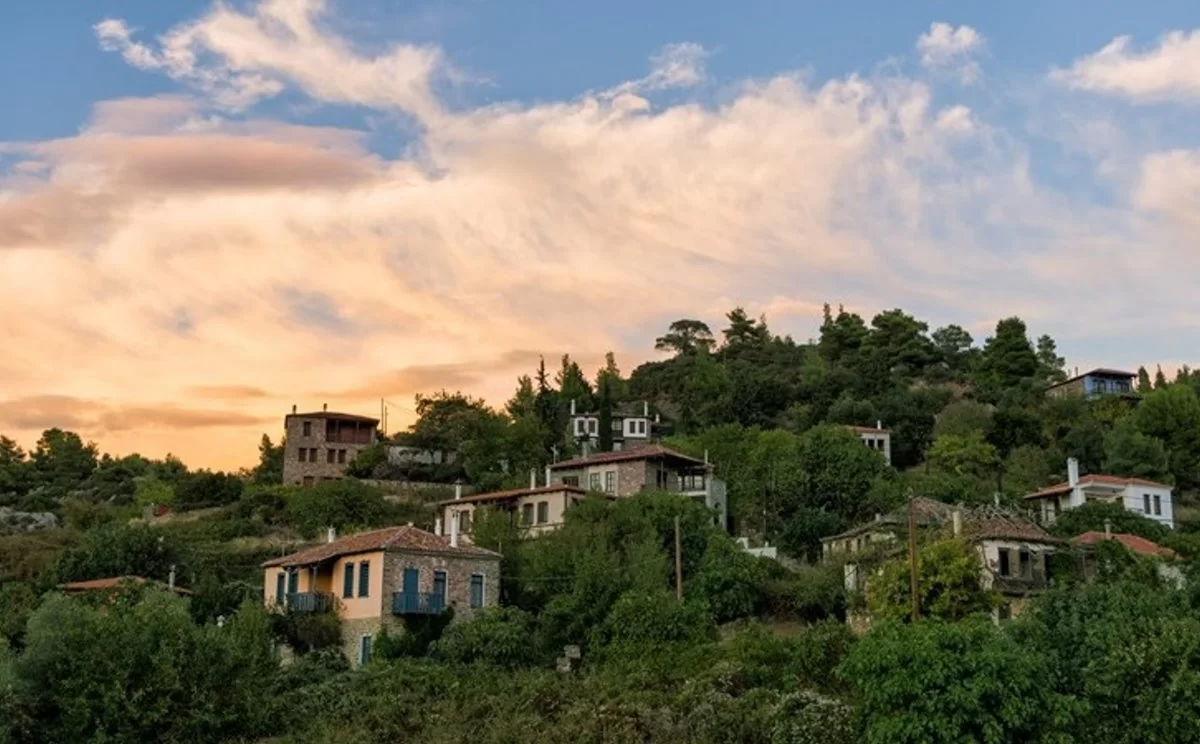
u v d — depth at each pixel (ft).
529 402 484.33
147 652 151.64
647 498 264.72
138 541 275.39
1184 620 128.36
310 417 442.09
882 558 216.33
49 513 416.67
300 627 214.07
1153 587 171.94
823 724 130.11
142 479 494.59
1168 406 411.34
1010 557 213.87
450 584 219.61
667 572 238.07
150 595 187.32
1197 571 185.88
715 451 383.04
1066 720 119.65
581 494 287.69
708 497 321.32
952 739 117.08
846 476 325.62
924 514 249.14
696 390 535.19
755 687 152.66
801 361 600.80
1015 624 142.92
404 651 207.21
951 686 119.24
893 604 177.27
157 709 147.74
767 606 228.84
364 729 153.99
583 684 164.76
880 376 499.51
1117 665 123.95
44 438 532.32
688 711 143.74
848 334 601.21
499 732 146.10
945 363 577.84
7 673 147.13
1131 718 122.01
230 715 153.28
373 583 213.25
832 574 229.45
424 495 386.11
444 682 174.40
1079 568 214.28
